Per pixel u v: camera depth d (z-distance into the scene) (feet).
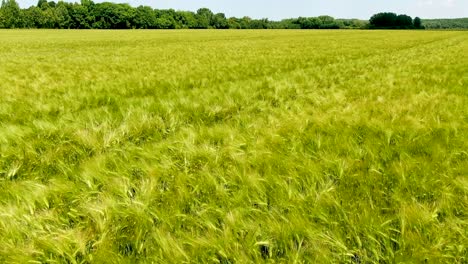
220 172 8.74
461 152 9.80
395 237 6.57
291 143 10.68
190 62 48.80
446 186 7.93
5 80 29.01
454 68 33.73
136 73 34.88
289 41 123.65
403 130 11.75
